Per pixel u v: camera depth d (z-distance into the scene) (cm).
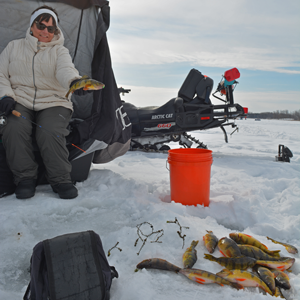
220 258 173
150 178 388
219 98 654
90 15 363
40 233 220
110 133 333
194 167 269
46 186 333
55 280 126
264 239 210
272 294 147
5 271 170
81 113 387
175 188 281
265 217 253
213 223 239
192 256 174
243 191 315
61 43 295
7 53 285
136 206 275
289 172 433
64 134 287
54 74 284
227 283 153
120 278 160
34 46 279
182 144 671
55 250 132
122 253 187
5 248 192
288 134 1288
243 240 195
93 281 132
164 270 168
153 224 221
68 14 353
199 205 273
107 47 334
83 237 140
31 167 287
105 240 205
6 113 262
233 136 1268
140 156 594
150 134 639
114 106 336
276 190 345
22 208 254
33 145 299
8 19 332
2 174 286
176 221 222
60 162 285
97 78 340
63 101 292
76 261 133
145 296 142
